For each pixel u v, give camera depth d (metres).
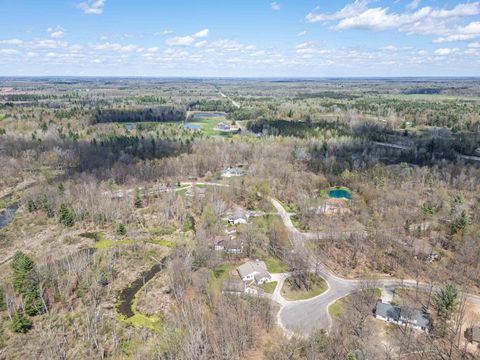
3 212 139.12
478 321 79.69
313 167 181.38
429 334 75.88
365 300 86.19
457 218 116.19
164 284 95.25
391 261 103.94
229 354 67.06
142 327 80.12
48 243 116.75
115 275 100.06
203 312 81.12
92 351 72.94
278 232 118.44
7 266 102.56
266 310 80.06
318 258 105.62
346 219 127.94
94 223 129.88
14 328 77.00
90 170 173.12
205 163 188.00
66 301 88.06
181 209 137.62
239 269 97.88
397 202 138.25
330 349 68.25
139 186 162.25
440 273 98.00
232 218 128.88
